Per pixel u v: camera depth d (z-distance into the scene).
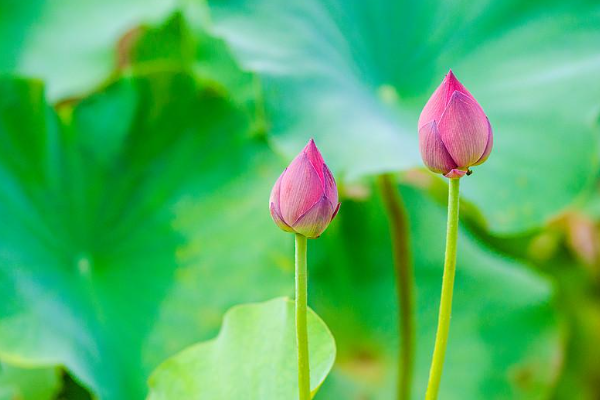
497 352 3.23
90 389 2.48
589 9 2.74
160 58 3.43
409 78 2.84
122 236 2.68
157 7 3.41
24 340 2.48
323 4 2.75
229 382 2.28
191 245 2.68
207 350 2.32
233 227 2.70
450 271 2.11
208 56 3.30
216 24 2.66
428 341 3.24
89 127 2.71
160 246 2.68
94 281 2.65
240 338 2.31
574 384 3.65
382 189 2.72
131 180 2.71
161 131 2.73
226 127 2.74
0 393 2.60
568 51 2.71
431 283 3.31
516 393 3.18
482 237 3.62
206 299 2.66
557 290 3.60
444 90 2.08
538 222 2.59
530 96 2.68
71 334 2.54
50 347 2.49
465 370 3.20
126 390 2.57
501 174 2.62
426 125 2.08
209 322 2.65
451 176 2.09
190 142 2.73
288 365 2.27
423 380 3.19
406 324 2.81
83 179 2.68
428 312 3.28
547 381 3.21
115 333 2.62
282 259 2.69
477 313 3.27
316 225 2.04
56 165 2.67
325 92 2.63
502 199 2.60
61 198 2.66
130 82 2.72
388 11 2.89
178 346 2.63
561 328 3.29
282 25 2.67
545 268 3.84
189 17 3.40
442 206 3.49
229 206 2.71
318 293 3.18
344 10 2.82
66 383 2.67
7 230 2.55
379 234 3.26
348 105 2.63
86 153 2.70
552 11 2.77
